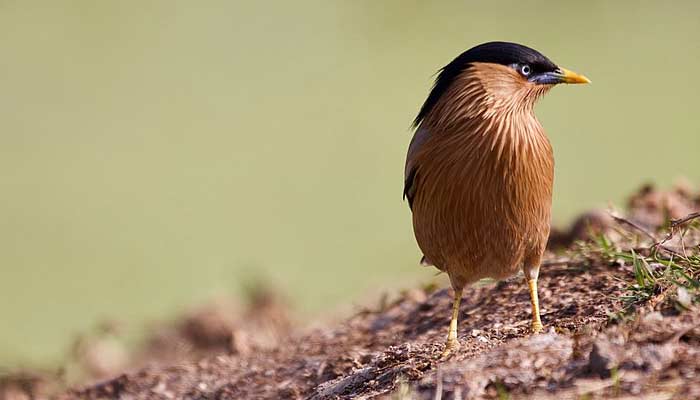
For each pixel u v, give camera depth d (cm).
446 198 724
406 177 766
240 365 916
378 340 865
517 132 716
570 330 690
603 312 710
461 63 737
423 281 1120
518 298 817
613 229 874
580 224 920
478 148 713
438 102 740
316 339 923
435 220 737
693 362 573
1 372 1104
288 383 840
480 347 705
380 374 715
